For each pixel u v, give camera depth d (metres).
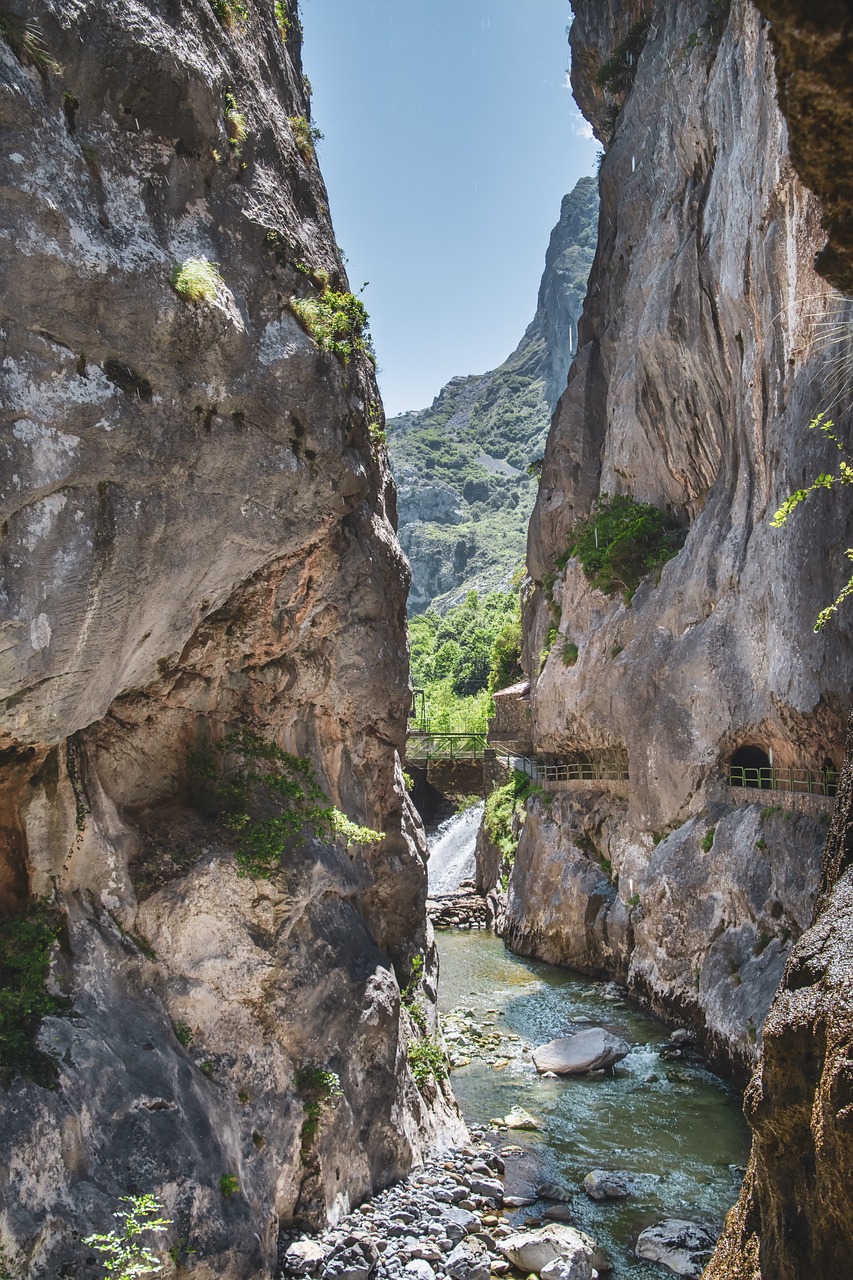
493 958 30.50
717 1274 8.97
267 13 12.63
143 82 8.95
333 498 12.03
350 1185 12.00
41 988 9.04
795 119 4.42
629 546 31.48
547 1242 11.60
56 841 9.62
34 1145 8.02
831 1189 6.48
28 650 8.17
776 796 20.73
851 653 17.78
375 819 16.03
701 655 24.61
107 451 8.68
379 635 14.82
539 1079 19.02
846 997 6.88
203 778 12.13
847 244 4.80
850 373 17.52
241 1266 9.19
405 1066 14.09
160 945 10.66
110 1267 7.87
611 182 39.91
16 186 7.68
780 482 20.84
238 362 10.07
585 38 44.12
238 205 10.54
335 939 12.84
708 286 26.83
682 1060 20.09
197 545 10.04
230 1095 10.73
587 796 31.36
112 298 8.51
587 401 41.28
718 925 21.47
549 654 36.03
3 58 7.67
